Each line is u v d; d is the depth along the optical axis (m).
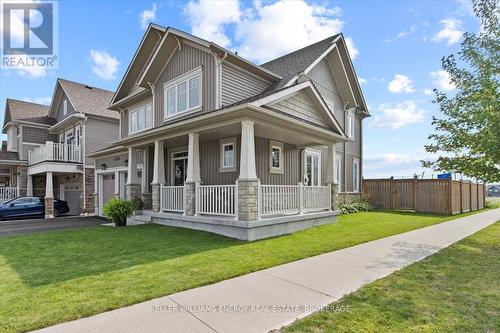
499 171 7.62
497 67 7.56
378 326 3.13
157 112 13.56
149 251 6.55
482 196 19.59
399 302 3.75
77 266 5.39
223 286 4.41
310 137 11.27
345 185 16.66
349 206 15.41
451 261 5.69
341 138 11.55
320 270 5.18
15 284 4.43
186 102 11.88
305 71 12.68
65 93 21.39
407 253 6.41
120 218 11.01
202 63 11.26
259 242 7.57
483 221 11.90
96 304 3.69
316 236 8.43
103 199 17.69
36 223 13.16
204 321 3.30
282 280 4.66
